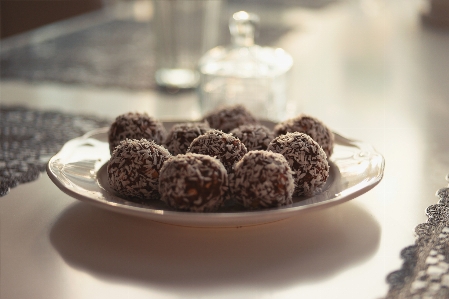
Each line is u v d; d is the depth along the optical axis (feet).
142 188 1.65
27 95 2.86
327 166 1.70
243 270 1.45
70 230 1.60
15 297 1.37
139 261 1.48
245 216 1.47
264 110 2.67
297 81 3.32
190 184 1.54
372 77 3.40
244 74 2.66
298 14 5.61
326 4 6.32
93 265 1.46
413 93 3.04
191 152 1.70
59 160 1.78
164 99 2.97
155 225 1.61
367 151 1.88
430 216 1.64
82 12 5.60
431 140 2.30
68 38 4.48
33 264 1.47
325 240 1.55
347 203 1.74
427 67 3.63
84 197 1.56
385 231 1.59
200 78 2.71
